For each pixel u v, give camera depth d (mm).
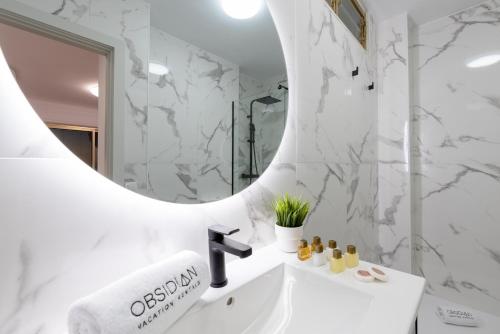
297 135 931
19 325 363
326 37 1111
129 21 498
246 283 578
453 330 1369
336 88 1188
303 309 601
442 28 1693
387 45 1759
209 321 491
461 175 1613
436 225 1701
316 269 647
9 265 355
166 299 387
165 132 562
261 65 799
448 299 1653
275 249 785
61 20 415
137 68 512
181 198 585
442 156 1679
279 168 862
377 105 1759
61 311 399
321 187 1066
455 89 1637
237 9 726
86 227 430
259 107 798
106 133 463
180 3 594
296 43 924
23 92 375
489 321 1443
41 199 384
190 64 616
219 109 686
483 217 1544
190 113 615
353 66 1373
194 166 620
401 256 1689
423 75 1755
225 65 700
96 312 315
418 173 1770
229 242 541
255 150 782
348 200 1294
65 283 404
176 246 565
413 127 1785
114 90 476
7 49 365
